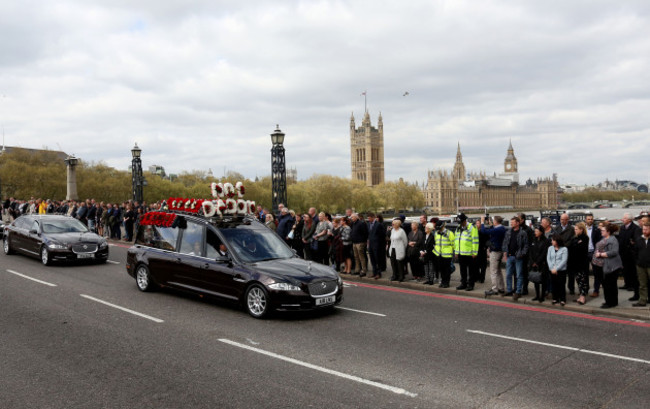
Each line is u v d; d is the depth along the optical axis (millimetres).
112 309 10367
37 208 30266
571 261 11836
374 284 14922
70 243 16391
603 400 5836
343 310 10773
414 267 15031
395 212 166250
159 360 7137
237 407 5531
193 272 10883
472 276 13297
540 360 7316
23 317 9586
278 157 22469
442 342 8242
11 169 68000
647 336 8750
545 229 11867
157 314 9977
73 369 6746
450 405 5648
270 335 8555
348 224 16594
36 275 14648
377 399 5793
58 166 77125
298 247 17234
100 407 5531
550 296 12469
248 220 11602
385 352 7648
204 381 6324
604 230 11297
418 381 6395
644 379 6543
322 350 7711
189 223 11461
